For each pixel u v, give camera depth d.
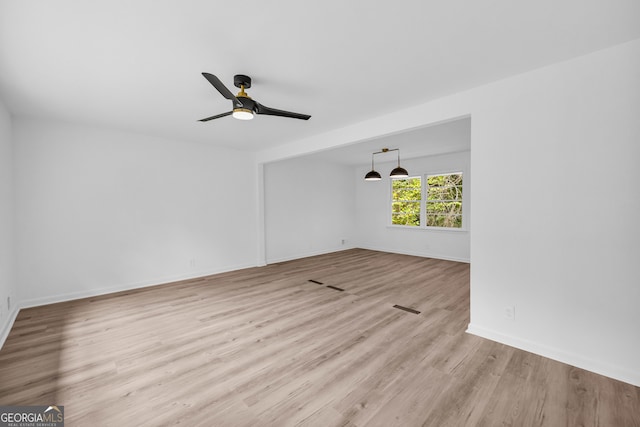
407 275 5.30
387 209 7.99
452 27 1.84
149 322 3.16
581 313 2.21
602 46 2.05
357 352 2.49
